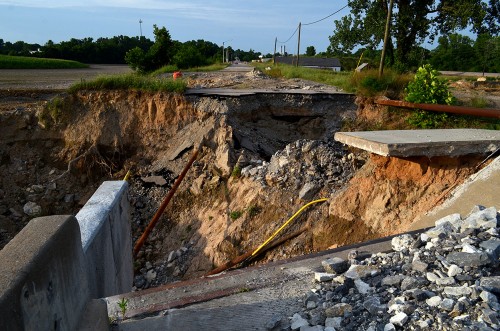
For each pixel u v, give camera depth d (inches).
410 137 286.4
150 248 423.2
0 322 83.7
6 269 96.5
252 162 443.8
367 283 152.3
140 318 149.9
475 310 124.8
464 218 207.3
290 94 550.6
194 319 146.9
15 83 866.1
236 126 507.5
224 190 434.3
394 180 304.8
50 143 561.3
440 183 281.6
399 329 123.7
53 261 111.1
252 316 146.4
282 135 537.3
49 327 107.0
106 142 551.5
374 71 611.2
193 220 433.1
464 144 269.9
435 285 141.6
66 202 519.5
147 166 530.0
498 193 234.8
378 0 942.4
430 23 927.0
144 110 555.5
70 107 568.1
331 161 384.5
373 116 534.0
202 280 173.2
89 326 128.9
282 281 167.3
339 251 190.4
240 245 358.3
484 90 695.1
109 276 206.7
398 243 181.9
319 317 137.9
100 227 195.0
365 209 313.0
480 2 911.7
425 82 484.7
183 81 582.6
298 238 333.4
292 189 369.1
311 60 2108.8
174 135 537.3
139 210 474.3
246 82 706.8
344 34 997.2
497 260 149.3
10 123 558.9
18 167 540.4
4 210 503.8
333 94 556.7
